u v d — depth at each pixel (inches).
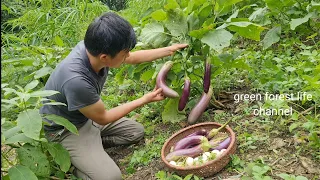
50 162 97.8
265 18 142.3
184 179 86.9
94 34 85.0
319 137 98.3
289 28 146.4
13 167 83.0
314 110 108.0
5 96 92.5
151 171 100.4
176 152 96.3
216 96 124.4
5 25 280.1
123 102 147.6
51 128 101.3
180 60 111.1
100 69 95.5
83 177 99.5
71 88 90.7
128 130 113.9
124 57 91.3
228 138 98.1
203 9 110.7
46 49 147.8
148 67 128.6
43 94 84.0
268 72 122.8
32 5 282.0
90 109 93.4
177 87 114.8
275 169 90.7
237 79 133.5
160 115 126.1
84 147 100.2
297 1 144.3
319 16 136.5
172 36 112.4
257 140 101.3
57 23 232.4
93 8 253.4
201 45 110.0
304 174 88.0
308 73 116.3
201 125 104.8
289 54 136.9
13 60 144.3
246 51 146.7
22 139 84.5
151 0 235.1
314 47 142.0
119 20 86.0
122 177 101.4
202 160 92.4
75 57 93.3
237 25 102.7
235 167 92.1
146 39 112.5
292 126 95.1
